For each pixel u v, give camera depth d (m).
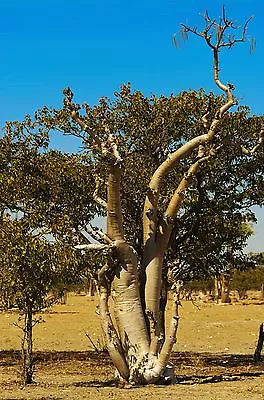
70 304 72.94
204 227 21.91
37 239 16.56
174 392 15.83
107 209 16.97
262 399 14.84
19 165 20.36
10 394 15.70
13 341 33.84
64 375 20.34
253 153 18.55
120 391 16.06
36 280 16.34
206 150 17.97
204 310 61.06
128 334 16.98
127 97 21.64
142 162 20.73
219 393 15.75
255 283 83.12
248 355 27.98
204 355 27.95
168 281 18.12
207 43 17.55
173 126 21.33
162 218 17.61
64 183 19.83
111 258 16.95
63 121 20.58
